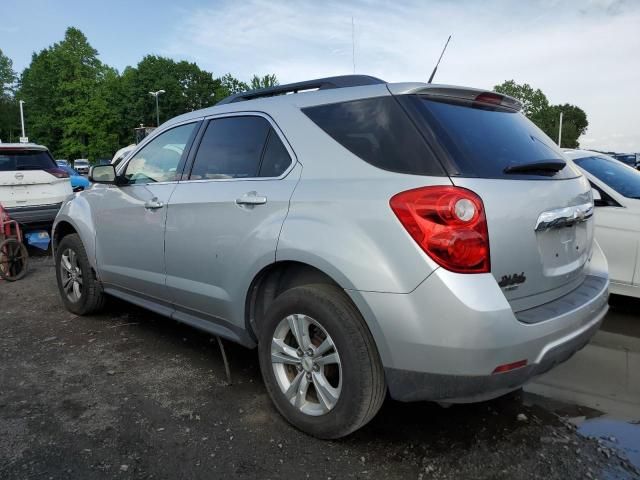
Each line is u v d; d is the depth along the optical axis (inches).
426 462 104.3
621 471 101.3
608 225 193.6
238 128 135.7
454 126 104.7
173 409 125.7
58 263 206.2
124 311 208.7
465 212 91.4
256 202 119.6
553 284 107.3
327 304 104.2
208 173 139.8
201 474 100.3
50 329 186.1
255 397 132.1
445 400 95.3
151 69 2987.2
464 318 89.3
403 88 108.5
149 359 157.6
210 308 135.9
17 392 135.0
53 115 2728.8
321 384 108.8
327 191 107.0
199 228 135.1
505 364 91.7
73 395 133.3
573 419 122.3
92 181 164.4
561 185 111.7
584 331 106.7
